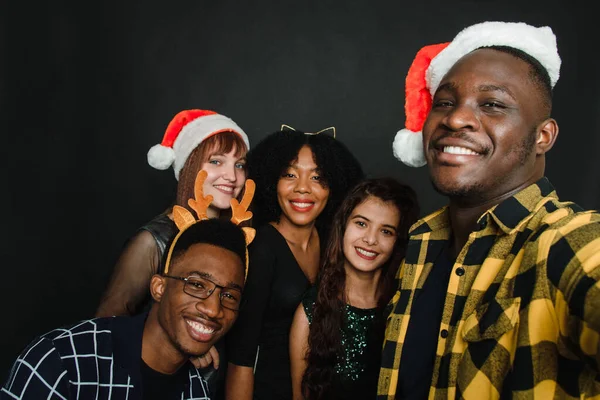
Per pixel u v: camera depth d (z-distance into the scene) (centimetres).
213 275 135
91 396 128
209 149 211
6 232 337
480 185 104
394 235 182
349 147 375
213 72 365
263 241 199
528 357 82
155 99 358
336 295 181
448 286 105
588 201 351
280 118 371
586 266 75
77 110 348
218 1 365
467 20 366
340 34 372
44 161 343
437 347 104
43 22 343
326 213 223
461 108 103
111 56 353
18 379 123
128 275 180
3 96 337
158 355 137
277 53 370
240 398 182
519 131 101
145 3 357
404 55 372
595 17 350
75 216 347
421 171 371
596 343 70
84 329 134
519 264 90
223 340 192
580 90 352
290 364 189
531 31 108
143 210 354
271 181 213
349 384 177
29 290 340
